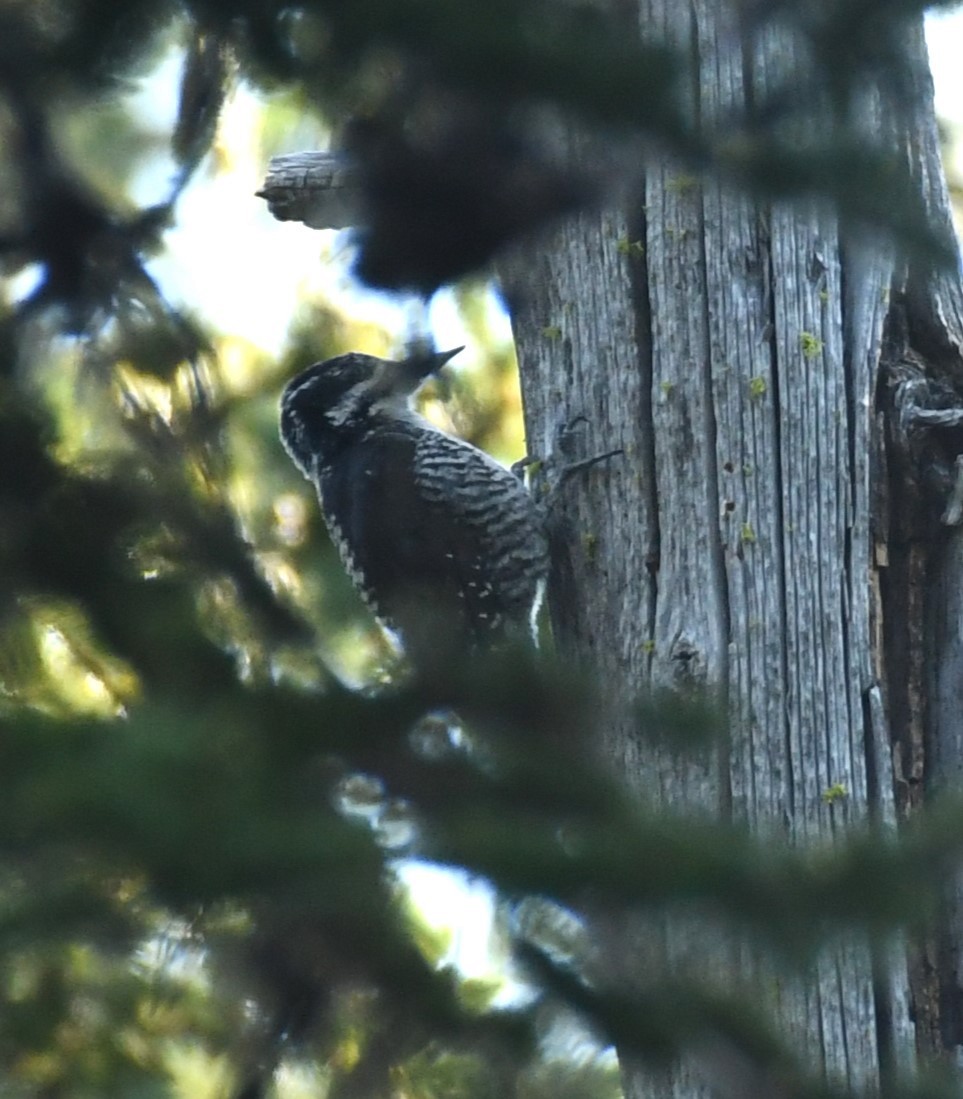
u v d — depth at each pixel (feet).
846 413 31.12
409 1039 19.77
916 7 17.83
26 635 25.46
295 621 20.29
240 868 13.05
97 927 15.23
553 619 33.99
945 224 20.06
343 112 18.47
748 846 14.17
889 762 29.91
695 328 31.96
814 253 31.53
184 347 23.29
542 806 14.64
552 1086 21.13
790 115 17.93
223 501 20.72
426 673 15.23
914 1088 17.46
